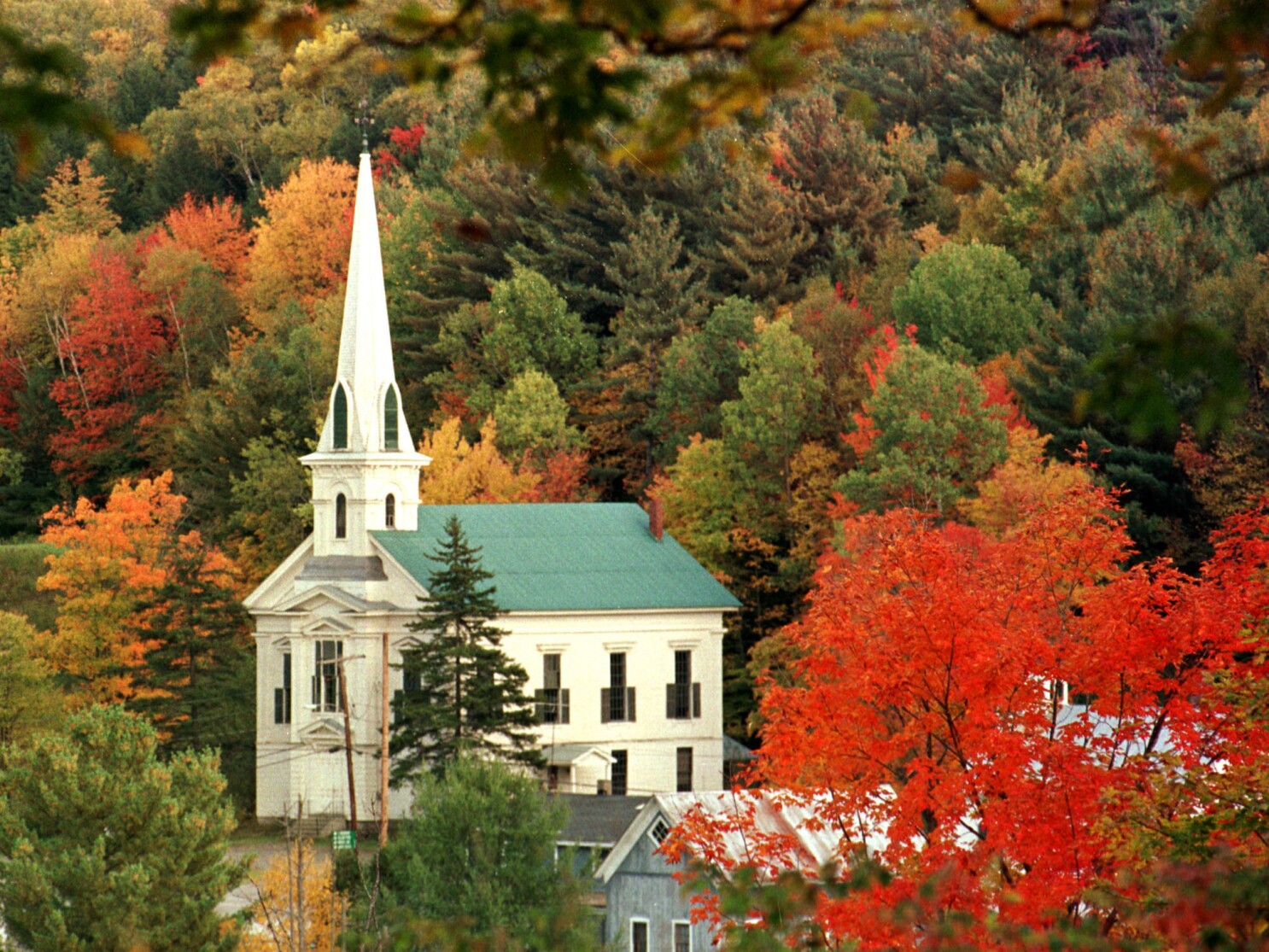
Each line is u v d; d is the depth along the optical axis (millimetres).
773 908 39875
